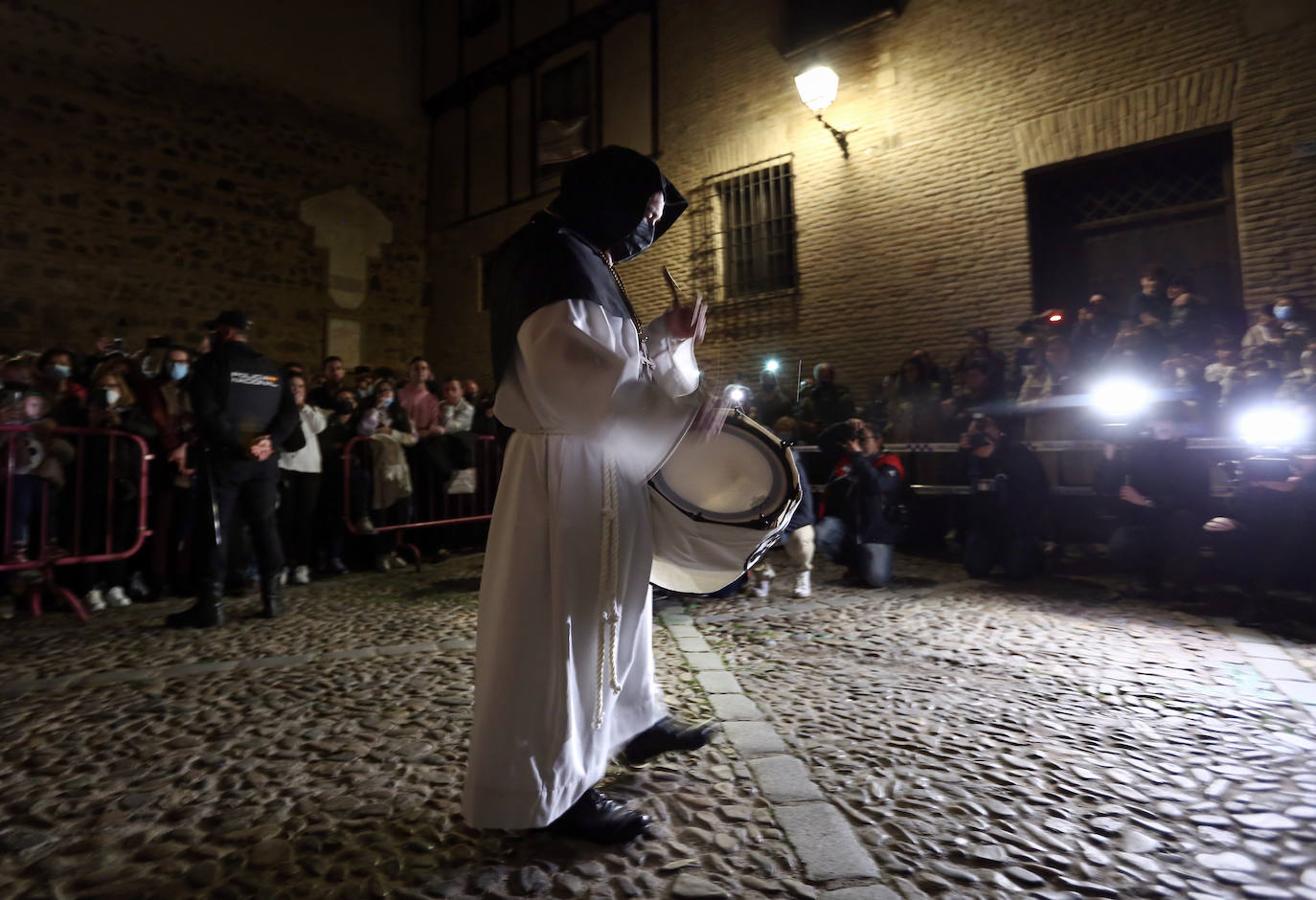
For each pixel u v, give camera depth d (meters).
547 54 11.65
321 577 6.07
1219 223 6.60
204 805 2.15
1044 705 2.89
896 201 8.23
